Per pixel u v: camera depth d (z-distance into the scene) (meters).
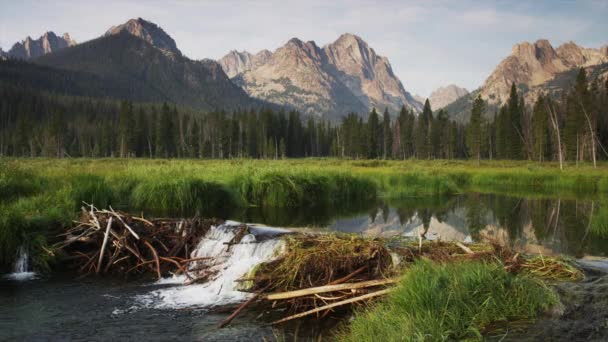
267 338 6.59
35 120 146.12
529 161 82.44
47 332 7.02
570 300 6.91
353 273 8.05
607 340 5.63
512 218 18.12
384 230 15.09
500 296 6.63
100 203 16.58
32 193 16.06
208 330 6.96
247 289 8.47
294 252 8.91
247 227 11.68
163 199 17.94
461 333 5.88
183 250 11.27
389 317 6.20
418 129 115.62
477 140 91.69
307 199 22.42
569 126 73.50
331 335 6.65
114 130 114.88
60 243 11.14
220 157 113.25
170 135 104.50
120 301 8.45
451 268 7.28
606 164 65.25
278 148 127.62
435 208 21.22
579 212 19.81
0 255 10.48
